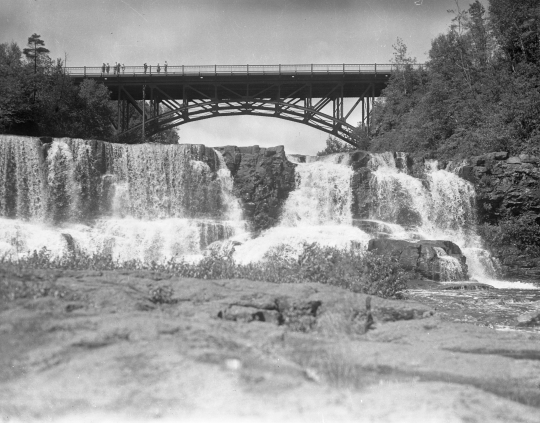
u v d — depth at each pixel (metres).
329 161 46.84
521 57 61.94
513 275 38.09
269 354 6.66
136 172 43.19
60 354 6.05
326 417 5.26
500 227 42.16
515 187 43.03
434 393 5.95
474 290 27.17
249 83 73.31
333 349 7.36
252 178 45.09
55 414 5.09
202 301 9.19
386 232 41.00
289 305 9.43
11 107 59.38
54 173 41.66
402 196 43.66
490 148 49.62
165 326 6.91
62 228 40.03
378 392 5.94
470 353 8.38
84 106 67.19
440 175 44.06
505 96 54.56
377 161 45.94
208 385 5.55
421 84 68.56
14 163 41.28
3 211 40.72
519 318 14.77
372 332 9.30
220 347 6.51
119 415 5.09
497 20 61.91
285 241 37.22
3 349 6.12
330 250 14.23
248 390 5.57
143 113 71.25
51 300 7.81
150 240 38.09
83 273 9.64
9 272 8.87
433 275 30.61
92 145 42.53
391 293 13.20
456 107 59.56
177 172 43.66
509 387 6.62
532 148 47.19
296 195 45.09
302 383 5.88
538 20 59.91
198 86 75.19
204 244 38.81
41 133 63.03
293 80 73.38
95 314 7.48
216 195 44.06
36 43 65.00
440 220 43.06
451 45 65.31
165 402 5.25
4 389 5.36
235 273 12.84
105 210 42.22
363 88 76.31
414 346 8.40
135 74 72.44
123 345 6.32
